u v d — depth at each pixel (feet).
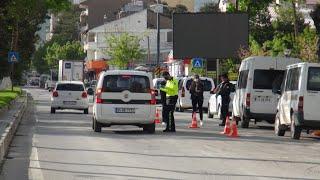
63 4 125.90
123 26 403.75
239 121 115.44
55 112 147.84
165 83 92.94
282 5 229.45
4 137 65.87
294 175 49.80
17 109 134.00
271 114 102.12
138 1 470.39
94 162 56.34
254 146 72.74
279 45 195.00
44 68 563.07
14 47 224.33
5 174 49.16
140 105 88.58
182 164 55.42
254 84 102.53
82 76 280.92
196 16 195.52
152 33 394.11
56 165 54.34
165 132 91.76
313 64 82.69
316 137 89.66
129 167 53.16
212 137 84.02
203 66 206.49
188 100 156.04
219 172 50.65
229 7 208.95
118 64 366.02
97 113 88.43
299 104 82.53
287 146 74.08
